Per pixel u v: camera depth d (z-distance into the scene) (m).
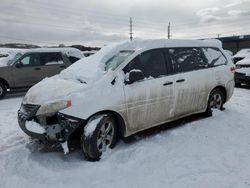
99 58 4.81
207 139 4.77
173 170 3.68
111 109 4.13
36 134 3.89
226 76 6.23
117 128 4.43
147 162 3.93
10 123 6.12
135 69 4.52
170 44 5.21
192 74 5.38
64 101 3.82
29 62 9.98
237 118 5.99
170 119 5.12
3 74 9.46
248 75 10.20
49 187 3.33
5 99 9.55
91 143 3.89
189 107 5.43
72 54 10.88
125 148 4.41
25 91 10.56
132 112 4.41
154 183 3.38
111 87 4.18
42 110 3.86
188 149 4.35
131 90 4.36
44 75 10.20
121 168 3.78
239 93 9.38
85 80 4.29
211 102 6.11
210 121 5.74
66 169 3.76
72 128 3.82
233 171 3.61
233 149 4.32
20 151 4.41
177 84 5.05
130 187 3.30
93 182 3.43
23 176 3.59
